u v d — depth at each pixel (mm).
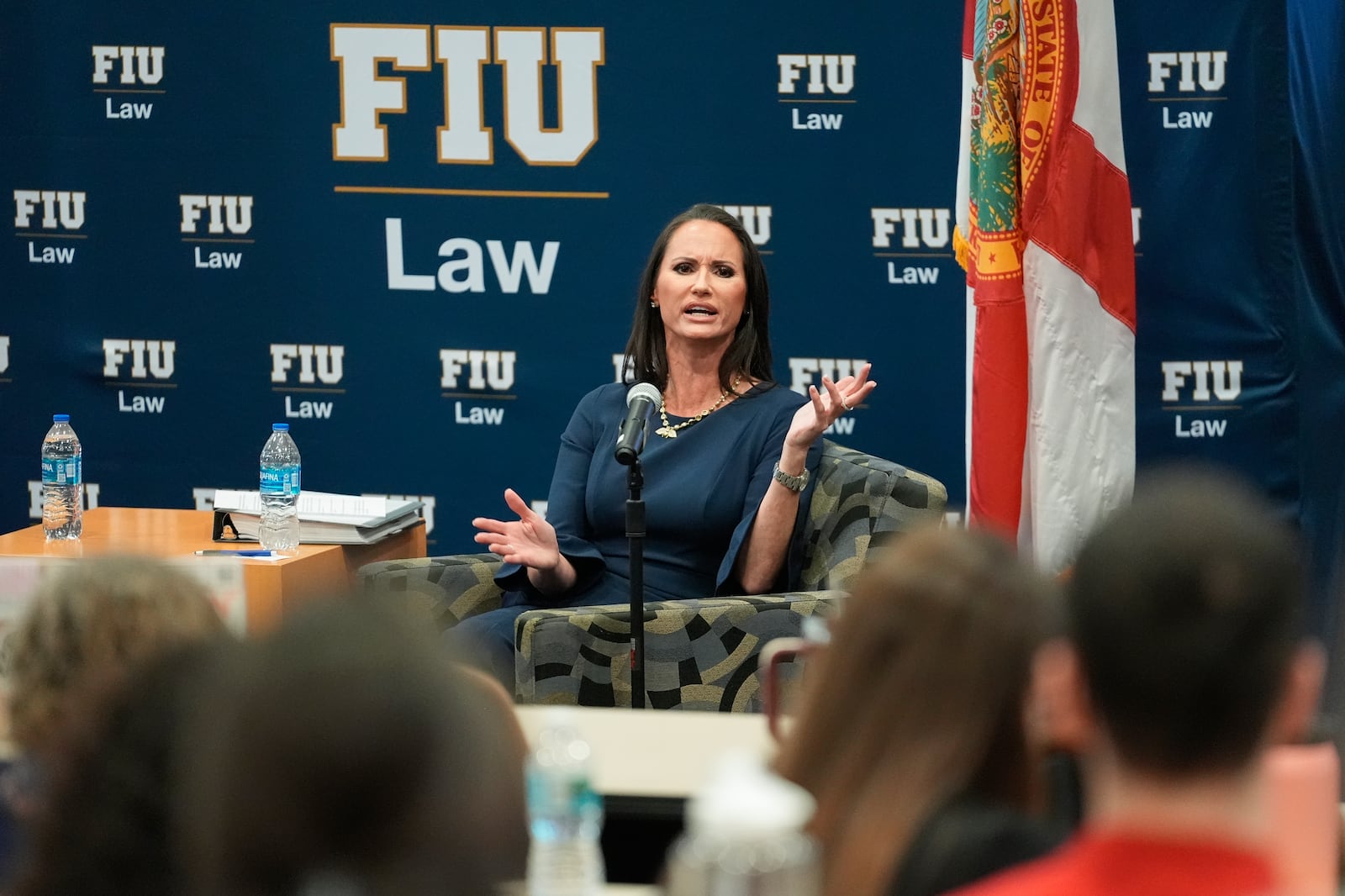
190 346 10203
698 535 7836
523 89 9828
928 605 2779
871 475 7438
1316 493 9398
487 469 10164
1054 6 7797
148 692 2797
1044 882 2062
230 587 7188
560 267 9961
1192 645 1995
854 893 2676
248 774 1803
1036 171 7891
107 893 2682
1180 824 2002
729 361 8086
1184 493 2199
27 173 10125
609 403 8297
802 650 3992
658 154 9797
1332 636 9148
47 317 10242
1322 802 3211
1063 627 2225
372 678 1833
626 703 7062
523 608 7871
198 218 10094
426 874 1829
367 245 10031
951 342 9797
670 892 2250
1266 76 8992
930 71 9586
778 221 9781
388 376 10133
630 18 9703
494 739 1946
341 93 9906
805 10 9594
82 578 3307
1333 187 9297
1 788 3260
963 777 2748
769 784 2156
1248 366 9180
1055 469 8008
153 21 9945
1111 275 8008
